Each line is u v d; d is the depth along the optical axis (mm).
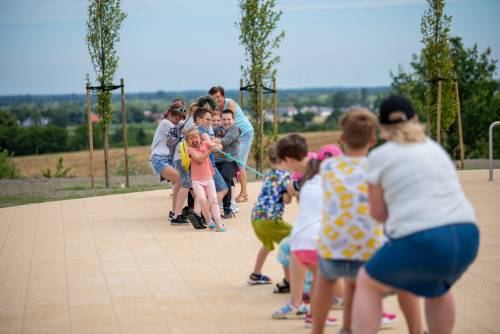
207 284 6367
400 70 35375
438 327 4109
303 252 4945
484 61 33688
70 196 13109
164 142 9641
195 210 9125
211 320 5320
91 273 6898
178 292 6125
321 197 5008
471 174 14156
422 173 3805
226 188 9219
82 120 98188
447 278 3850
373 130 4293
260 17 14531
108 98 14359
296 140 5266
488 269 6570
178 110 9594
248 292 6066
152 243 8227
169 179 9547
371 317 3906
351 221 4184
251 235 8508
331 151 4969
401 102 4039
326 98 150500
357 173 4234
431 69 15828
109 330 5148
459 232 3730
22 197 13289
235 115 10742
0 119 58094
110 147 64688
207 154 8633
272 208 5812
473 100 33250
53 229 9352
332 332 4914
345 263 4234
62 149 57812
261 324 5188
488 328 4953
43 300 5996
